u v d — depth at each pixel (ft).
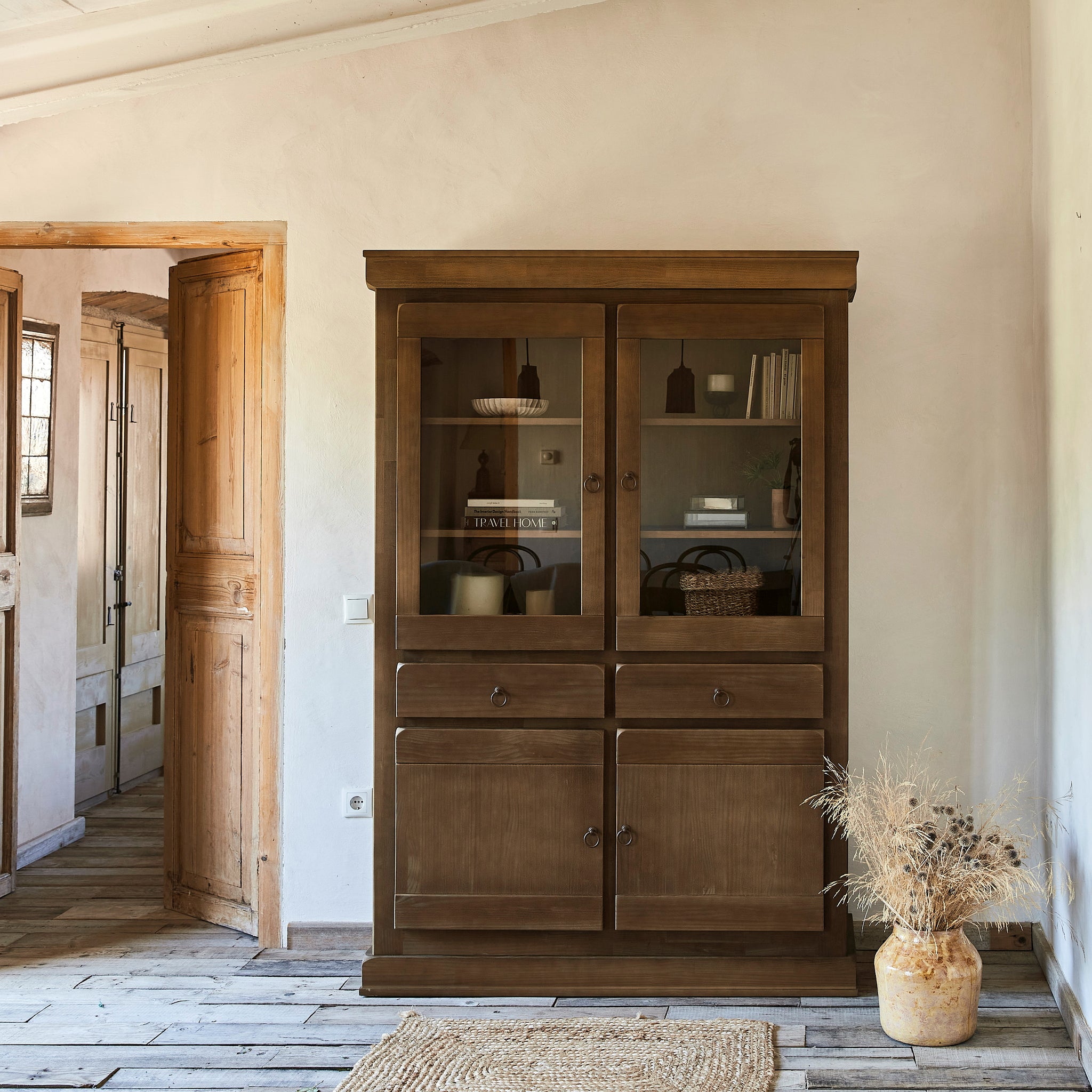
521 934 8.94
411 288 8.95
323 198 10.08
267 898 10.13
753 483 8.84
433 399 8.95
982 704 9.95
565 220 10.07
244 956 9.94
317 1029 8.40
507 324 8.86
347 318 10.07
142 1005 8.86
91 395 15.58
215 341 10.78
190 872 11.05
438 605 8.93
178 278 11.14
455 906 8.86
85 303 15.42
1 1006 8.85
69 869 12.57
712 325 8.79
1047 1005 8.80
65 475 13.53
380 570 9.00
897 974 8.15
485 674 8.88
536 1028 8.29
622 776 8.78
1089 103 8.23
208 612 10.85
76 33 9.09
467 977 8.95
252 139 10.09
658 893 8.80
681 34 10.02
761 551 8.84
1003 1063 7.84
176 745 11.19
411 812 8.86
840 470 8.80
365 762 10.10
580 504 8.88
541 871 8.84
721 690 8.79
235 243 10.10
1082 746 8.43
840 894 8.85
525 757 8.83
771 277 8.78
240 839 10.59
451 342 8.92
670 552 8.86
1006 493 9.92
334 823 10.09
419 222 10.08
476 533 8.91
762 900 8.76
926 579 10.00
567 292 8.90
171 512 11.23
